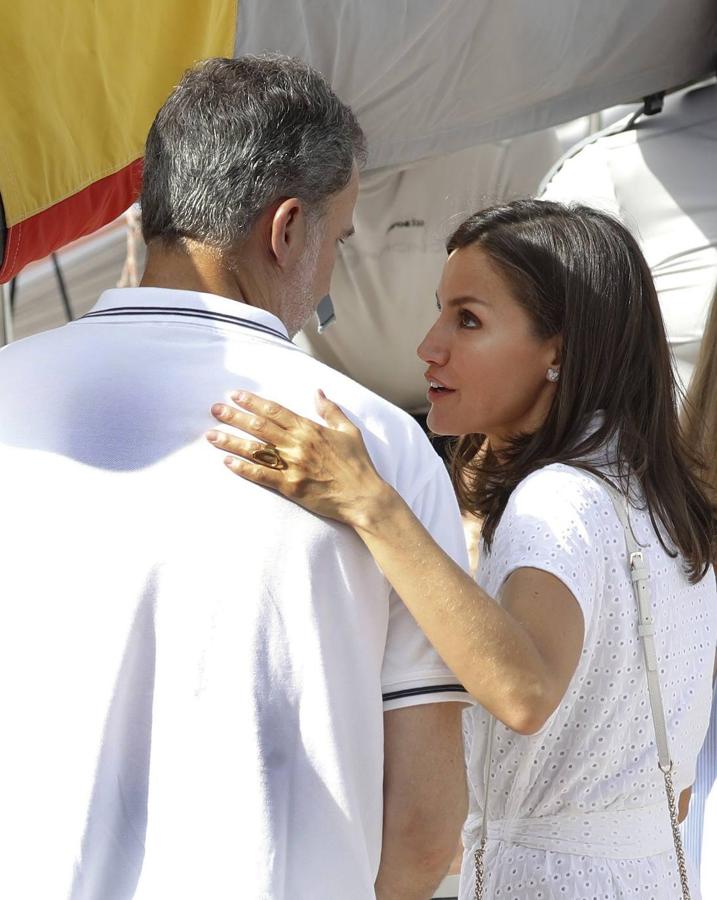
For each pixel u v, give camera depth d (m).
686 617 6.56
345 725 5.01
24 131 7.82
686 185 14.23
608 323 6.64
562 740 6.16
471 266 6.86
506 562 5.88
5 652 4.94
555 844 6.23
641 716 6.23
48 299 15.59
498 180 15.72
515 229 6.85
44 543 4.97
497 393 6.88
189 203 5.33
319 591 5.00
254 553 4.95
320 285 5.77
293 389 5.26
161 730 4.89
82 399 5.13
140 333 5.27
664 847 6.44
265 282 5.51
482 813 6.44
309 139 5.41
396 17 10.54
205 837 4.84
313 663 4.95
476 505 7.00
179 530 4.94
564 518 5.95
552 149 16.11
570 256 6.69
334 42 10.33
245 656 4.89
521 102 12.73
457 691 5.40
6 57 7.69
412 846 5.34
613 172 14.59
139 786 4.91
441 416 7.06
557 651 5.57
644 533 6.30
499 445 7.15
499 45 11.69
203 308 5.30
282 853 4.88
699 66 14.19
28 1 7.64
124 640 4.88
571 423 6.57
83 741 4.86
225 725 4.86
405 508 5.09
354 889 5.02
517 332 6.77
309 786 4.95
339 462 5.04
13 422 5.15
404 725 5.32
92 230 8.77
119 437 5.05
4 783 4.89
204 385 5.16
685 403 9.23
